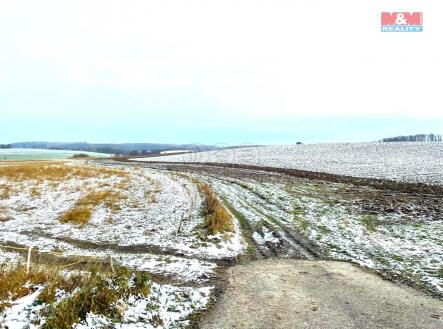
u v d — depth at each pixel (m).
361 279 11.56
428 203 24.19
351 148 80.69
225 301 9.67
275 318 8.68
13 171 40.16
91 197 25.83
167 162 68.56
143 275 9.64
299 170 44.81
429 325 8.35
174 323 8.30
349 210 22.59
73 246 15.16
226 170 48.62
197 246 14.80
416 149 69.38
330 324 8.38
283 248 15.23
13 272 9.49
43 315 7.50
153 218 20.08
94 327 7.49
